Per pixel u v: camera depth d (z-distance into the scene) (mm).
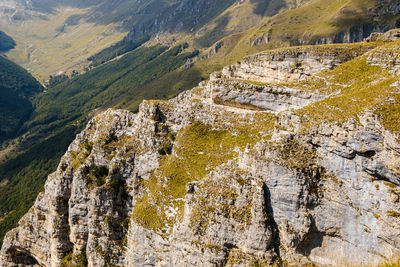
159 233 53125
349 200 38344
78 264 73562
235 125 64750
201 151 63031
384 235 35188
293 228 41375
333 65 71250
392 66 54281
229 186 46594
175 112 72125
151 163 67562
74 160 83375
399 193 34188
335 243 39938
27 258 95562
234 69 91375
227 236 44219
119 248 66000
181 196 55719
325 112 43438
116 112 87250
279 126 48188
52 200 78875
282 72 78562
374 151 35969
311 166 40906
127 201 68812
